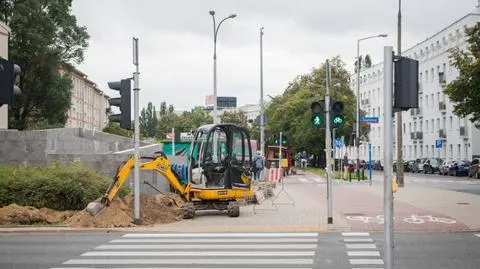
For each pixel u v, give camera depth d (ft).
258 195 79.46
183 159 89.61
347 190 107.24
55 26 178.40
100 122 382.42
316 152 216.33
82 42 185.47
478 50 75.00
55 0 179.83
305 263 35.09
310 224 55.62
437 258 36.42
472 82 73.26
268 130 242.37
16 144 74.13
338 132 208.74
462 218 59.31
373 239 46.11
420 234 49.14
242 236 48.29
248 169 65.41
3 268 33.76
